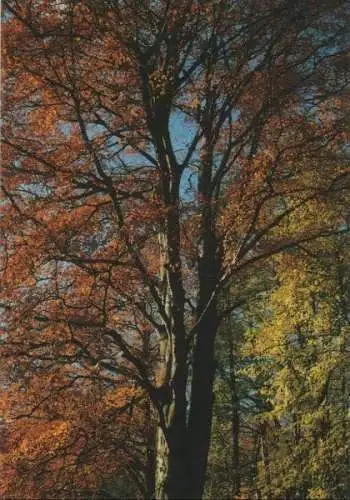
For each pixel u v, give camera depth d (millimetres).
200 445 14078
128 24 15172
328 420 17516
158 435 14297
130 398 16219
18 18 14281
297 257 17234
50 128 16125
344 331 17828
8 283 14070
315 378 17516
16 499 14461
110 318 17000
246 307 22094
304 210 17500
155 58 15945
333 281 18328
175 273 14703
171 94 15875
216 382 23594
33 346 14016
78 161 15234
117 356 16109
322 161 15438
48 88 15031
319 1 15570
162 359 14859
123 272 14992
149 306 18109
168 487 13367
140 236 14719
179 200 15102
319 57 16219
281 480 17031
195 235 15078
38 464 14750
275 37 16219
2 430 16344
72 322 13953
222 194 15992
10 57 14320
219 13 15281
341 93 16109
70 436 14844
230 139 16078
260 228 15516
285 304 18750
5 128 15375
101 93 15484
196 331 14211
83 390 15875
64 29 14711
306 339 19000
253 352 19422
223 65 16891
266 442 20094
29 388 14969
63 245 14117
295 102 15742
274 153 14391
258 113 15531
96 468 15156
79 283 15797
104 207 15555
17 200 15336
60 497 14609
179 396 13906
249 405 23797
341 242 18266
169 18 15250
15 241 14375
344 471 17188
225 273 14195
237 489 19406
